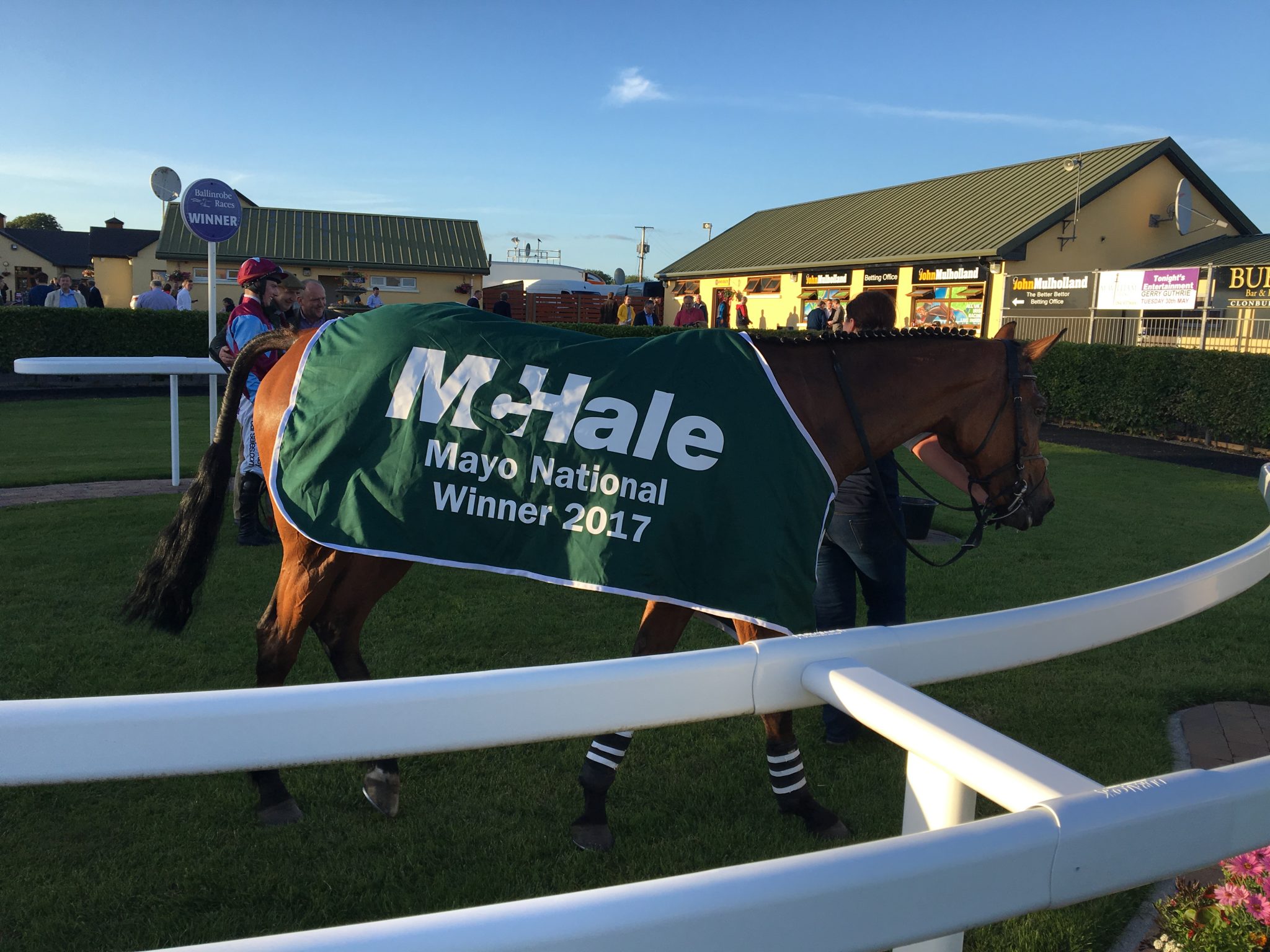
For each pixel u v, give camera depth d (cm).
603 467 237
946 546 609
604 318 2334
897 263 1989
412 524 244
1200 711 368
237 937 219
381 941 75
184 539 292
